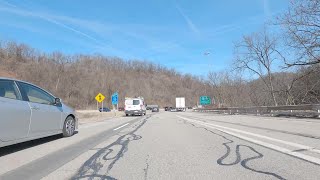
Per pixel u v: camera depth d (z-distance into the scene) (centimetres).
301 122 2020
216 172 663
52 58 11756
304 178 606
